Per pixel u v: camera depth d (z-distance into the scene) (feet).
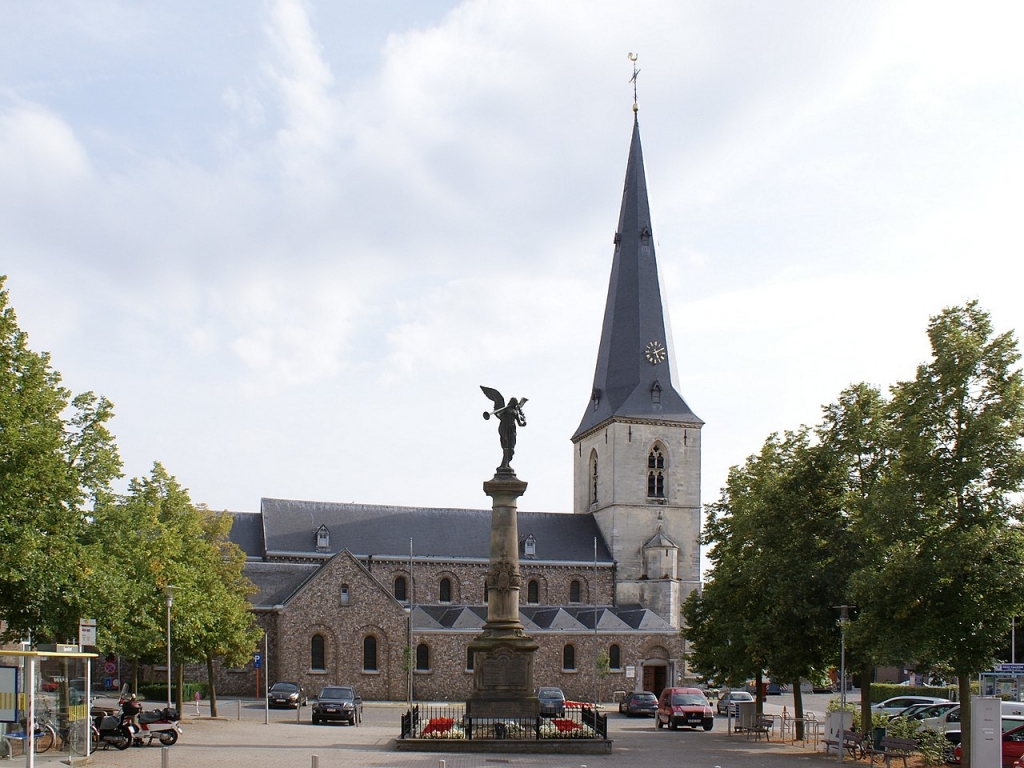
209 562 194.08
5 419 106.11
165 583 160.35
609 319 350.84
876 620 116.67
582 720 150.71
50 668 101.40
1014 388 112.88
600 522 343.87
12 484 104.58
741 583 170.50
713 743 154.30
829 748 138.10
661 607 324.19
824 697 320.50
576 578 328.29
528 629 292.40
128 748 122.42
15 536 103.24
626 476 334.44
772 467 168.96
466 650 282.97
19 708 91.04
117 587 118.32
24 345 111.24
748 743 155.43
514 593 145.48
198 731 156.46
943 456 115.03
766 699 314.35
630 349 343.05
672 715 187.73
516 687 140.46
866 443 145.79
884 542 118.83
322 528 310.24
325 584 265.95
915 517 114.73
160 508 172.76
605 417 338.34
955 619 111.14
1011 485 111.96
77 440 128.26
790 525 150.10
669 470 338.54
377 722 193.77
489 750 125.70
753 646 151.64
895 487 117.08
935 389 116.57
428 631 280.10
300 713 208.64
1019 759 110.11
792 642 147.23
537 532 336.29
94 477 127.75
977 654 110.83
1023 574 108.06
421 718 168.14
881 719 144.25
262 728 166.40
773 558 150.82
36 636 113.19
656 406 338.34
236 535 310.24
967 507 113.19
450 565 319.68
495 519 147.33
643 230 349.61
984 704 107.65
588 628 299.17
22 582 107.04
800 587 142.92
